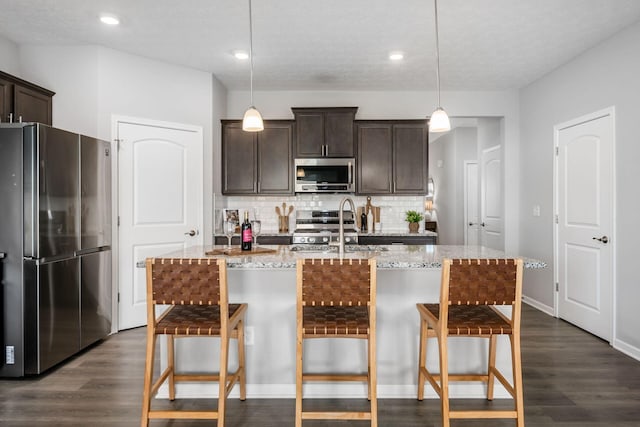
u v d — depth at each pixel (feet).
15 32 11.19
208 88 14.38
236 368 8.09
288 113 16.48
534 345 11.02
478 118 17.04
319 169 15.53
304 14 10.09
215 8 9.80
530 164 15.44
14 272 8.94
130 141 12.66
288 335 8.08
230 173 15.70
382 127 15.69
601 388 8.40
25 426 6.96
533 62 13.20
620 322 10.75
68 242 9.91
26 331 8.93
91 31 11.14
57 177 9.52
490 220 18.16
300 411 6.25
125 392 8.24
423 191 15.72
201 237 14.20
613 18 10.14
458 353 8.09
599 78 11.63
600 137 11.61
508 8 9.71
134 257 12.71
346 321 6.49
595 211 11.82
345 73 14.37
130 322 12.61
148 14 10.12
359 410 7.55
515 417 6.37
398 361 8.09
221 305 6.28
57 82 12.07
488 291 6.25
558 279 13.67
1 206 8.93
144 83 12.96
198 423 7.14
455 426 7.02
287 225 16.57
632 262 10.32
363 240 15.19
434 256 7.66
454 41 11.60
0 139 8.96
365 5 9.62
